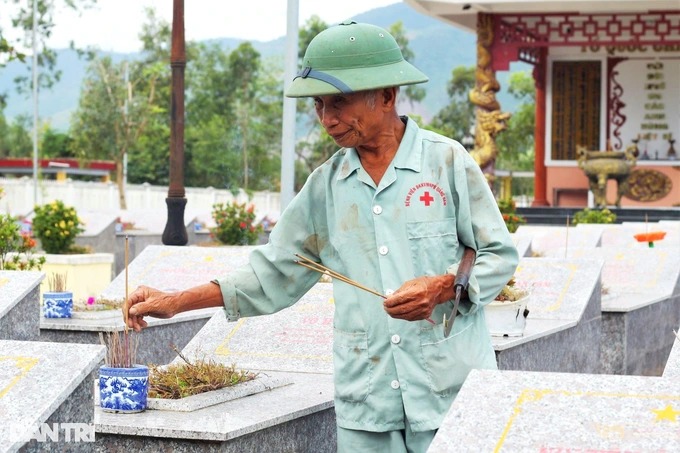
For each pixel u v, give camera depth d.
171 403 5.20
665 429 3.20
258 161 53.22
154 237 21.81
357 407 4.68
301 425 5.41
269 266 4.91
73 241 17.02
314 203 4.88
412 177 4.65
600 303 9.80
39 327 7.29
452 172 4.64
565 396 3.40
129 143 45.19
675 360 5.28
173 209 13.34
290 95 4.48
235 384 5.73
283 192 11.95
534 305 9.29
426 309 4.27
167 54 52.53
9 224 11.27
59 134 61.31
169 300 4.80
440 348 4.57
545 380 3.49
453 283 4.37
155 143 55.03
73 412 4.11
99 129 44.78
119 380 5.08
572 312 9.15
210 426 4.84
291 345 7.00
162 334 8.32
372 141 4.65
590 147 35.47
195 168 52.69
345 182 4.73
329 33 4.54
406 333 4.58
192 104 55.41
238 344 7.09
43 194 39.06
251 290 4.89
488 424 3.31
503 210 23.36
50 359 4.19
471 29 33.78
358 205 4.69
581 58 35.38
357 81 4.44
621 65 35.38
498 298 7.73
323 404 5.57
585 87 35.44
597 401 3.35
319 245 4.91
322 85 4.43
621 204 35.44
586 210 29.02
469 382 3.52
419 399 4.57
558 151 35.66
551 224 31.23
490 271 4.52
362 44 4.50
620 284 12.19
